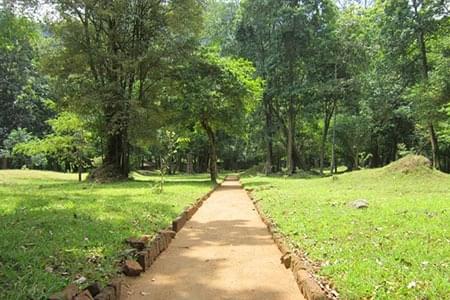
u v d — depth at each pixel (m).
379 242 6.83
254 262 6.86
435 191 15.77
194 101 26.38
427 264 5.50
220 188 24.42
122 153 26.92
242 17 38.41
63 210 10.22
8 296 4.22
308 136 49.59
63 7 23.70
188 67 27.11
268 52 38.12
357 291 4.68
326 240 7.30
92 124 26.59
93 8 23.62
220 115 28.05
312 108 38.22
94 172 26.55
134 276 6.02
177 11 25.81
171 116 27.73
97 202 12.15
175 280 5.91
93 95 23.47
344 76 37.00
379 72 34.69
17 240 6.58
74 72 25.11
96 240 6.91
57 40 25.09
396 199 12.69
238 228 10.12
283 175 37.81
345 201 12.38
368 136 43.59
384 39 31.64
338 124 43.34
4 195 13.98
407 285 4.72
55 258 5.71
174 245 8.17
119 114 24.03
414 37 30.22
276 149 49.19
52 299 4.15
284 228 8.77
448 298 4.35
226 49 40.09
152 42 26.16
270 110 40.59
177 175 47.66
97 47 24.45
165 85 27.67
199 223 10.89
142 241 6.88
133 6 25.45
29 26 21.03
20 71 43.69
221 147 52.78
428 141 41.34
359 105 38.41
